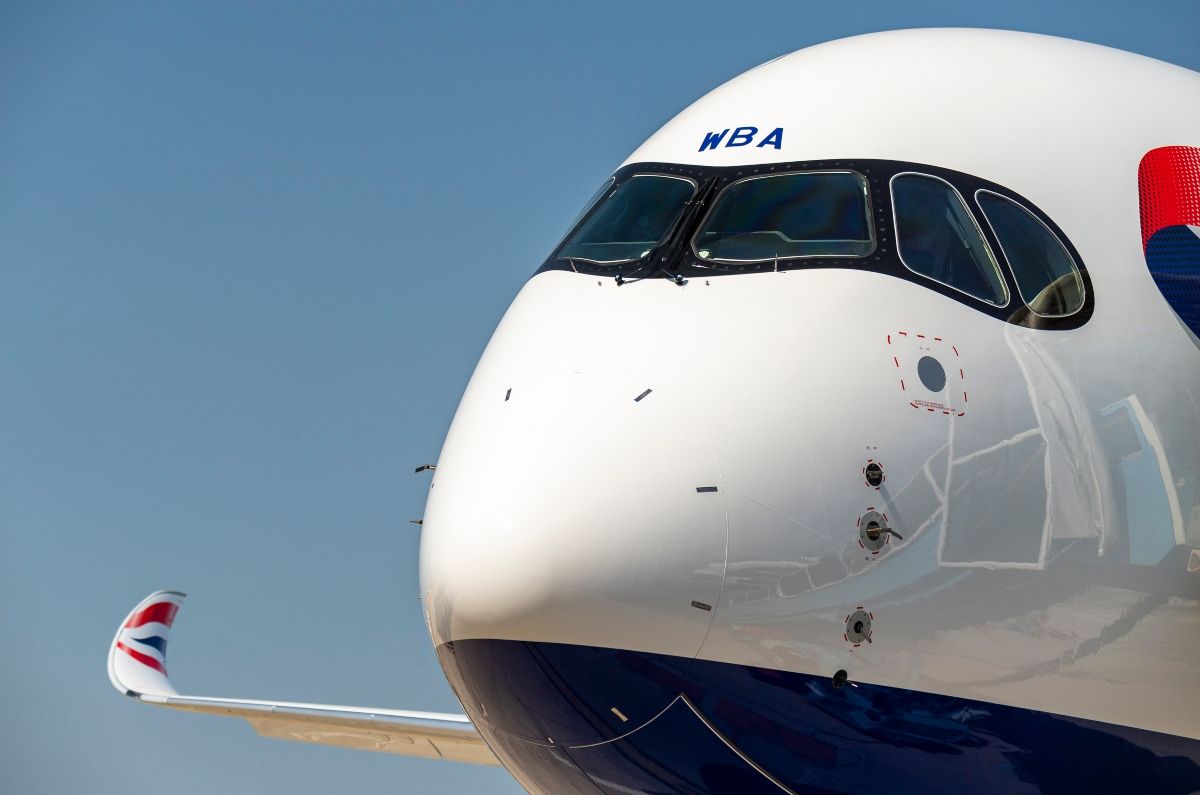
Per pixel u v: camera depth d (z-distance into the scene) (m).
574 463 26.33
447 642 27.55
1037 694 28.56
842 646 26.48
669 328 28.33
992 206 30.75
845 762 27.23
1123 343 30.23
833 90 33.09
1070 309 30.23
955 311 29.06
